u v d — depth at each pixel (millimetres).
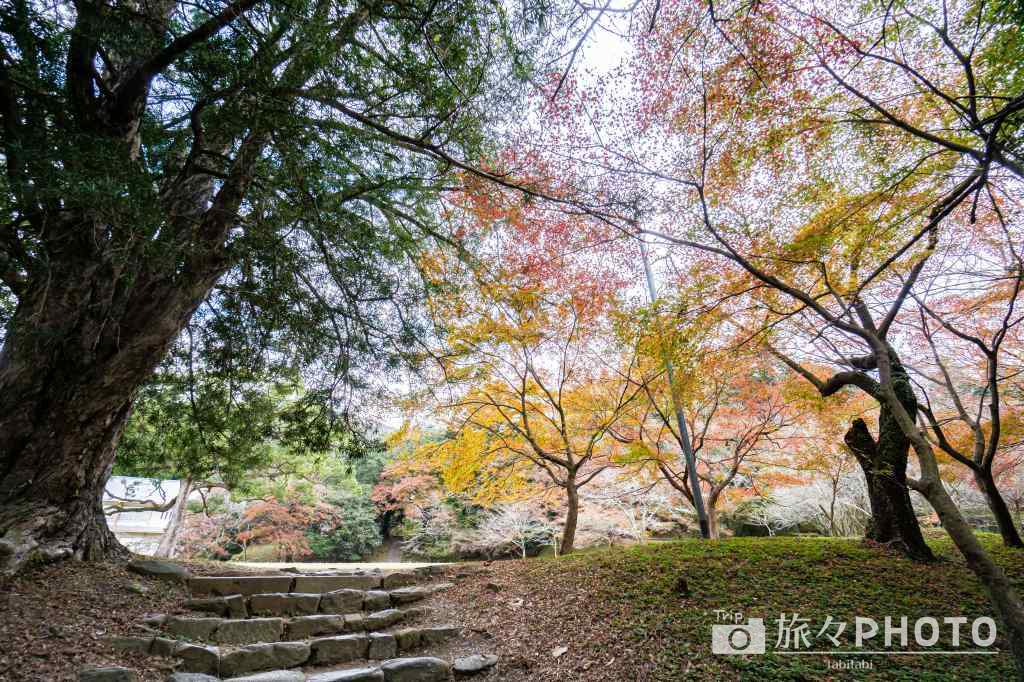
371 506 19516
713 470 11938
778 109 4551
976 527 12203
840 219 4918
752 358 6883
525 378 8156
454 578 6883
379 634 4715
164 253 3633
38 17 2881
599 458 9758
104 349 4945
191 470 7598
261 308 4949
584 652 4168
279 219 4426
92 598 4398
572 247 6430
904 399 5965
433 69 3807
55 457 4801
